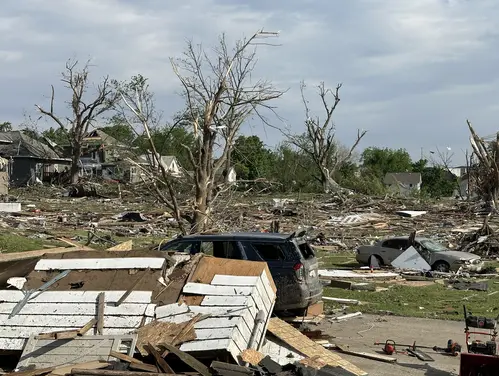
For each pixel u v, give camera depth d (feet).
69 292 32.91
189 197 77.20
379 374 35.27
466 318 32.86
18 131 250.37
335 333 45.34
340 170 260.83
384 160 358.23
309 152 237.04
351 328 47.19
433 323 49.47
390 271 80.33
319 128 236.02
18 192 201.46
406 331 46.39
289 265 43.47
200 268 34.01
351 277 74.43
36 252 43.14
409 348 40.75
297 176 235.81
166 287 32.71
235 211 111.14
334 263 89.71
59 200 181.57
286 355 34.83
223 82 67.72
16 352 30.25
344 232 124.06
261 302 33.06
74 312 31.65
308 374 28.07
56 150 261.44
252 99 69.97
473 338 41.29
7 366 30.48
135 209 151.43
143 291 32.45
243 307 30.91
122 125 140.87
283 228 120.98
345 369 33.60
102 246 88.94
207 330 29.53
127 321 30.78
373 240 113.09
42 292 33.27
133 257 34.68
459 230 122.93
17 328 31.12
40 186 215.31
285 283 43.32
